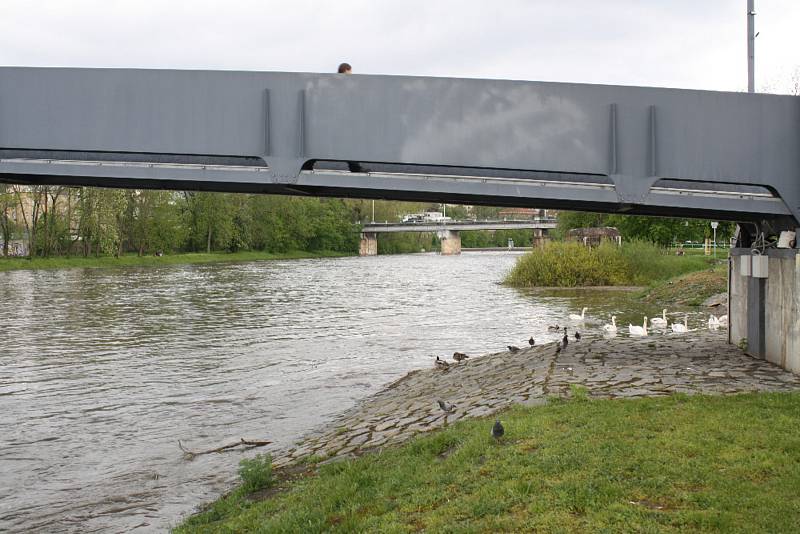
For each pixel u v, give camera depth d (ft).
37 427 40.73
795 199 35.35
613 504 17.48
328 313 103.14
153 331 83.05
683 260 162.50
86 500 28.66
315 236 405.39
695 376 34.91
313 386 51.08
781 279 37.42
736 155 35.22
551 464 20.63
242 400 46.85
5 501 28.84
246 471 27.66
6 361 62.90
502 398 33.47
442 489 20.35
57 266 233.35
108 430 39.88
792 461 19.90
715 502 17.35
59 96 34.35
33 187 238.07
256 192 39.19
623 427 24.02
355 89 34.65
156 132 34.42
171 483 30.40
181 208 321.32
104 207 247.70
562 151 35.04
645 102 35.04
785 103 35.29
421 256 416.87
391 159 34.68
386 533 17.74
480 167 34.94
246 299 127.13
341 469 26.09
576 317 89.81
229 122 34.42
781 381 33.04
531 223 363.15
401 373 55.83
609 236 196.44
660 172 35.14
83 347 70.95
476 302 119.85
